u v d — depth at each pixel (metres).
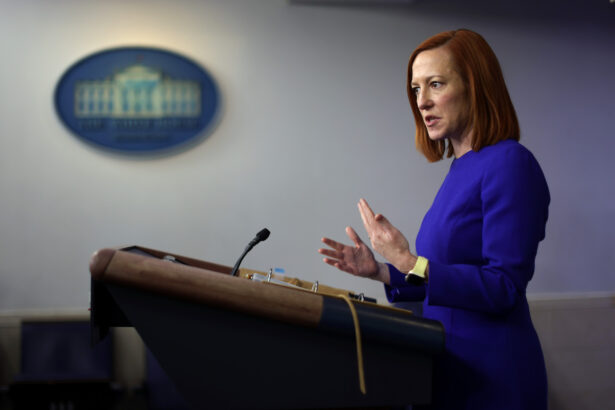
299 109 3.69
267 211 3.64
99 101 3.49
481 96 1.32
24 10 3.44
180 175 3.56
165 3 3.58
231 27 3.63
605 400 3.95
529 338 1.28
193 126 3.56
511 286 1.18
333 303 1.09
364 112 3.75
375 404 1.11
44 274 3.44
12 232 3.42
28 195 3.44
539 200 1.24
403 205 3.78
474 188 1.29
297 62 3.69
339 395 1.10
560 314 3.94
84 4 3.50
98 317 1.22
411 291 1.49
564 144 4.02
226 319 1.08
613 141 4.07
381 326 1.09
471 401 1.24
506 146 1.29
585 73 4.05
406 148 3.79
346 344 1.11
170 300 1.07
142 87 3.53
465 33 1.36
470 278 1.18
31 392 3.09
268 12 3.67
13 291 3.41
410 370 1.13
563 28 4.02
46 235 3.45
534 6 3.97
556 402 3.90
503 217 1.22
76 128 3.46
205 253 3.57
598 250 4.04
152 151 3.52
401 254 1.23
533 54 3.98
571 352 3.94
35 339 3.27
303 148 3.69
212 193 3.59
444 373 1.28
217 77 3.61
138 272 1.04
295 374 1.09
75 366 3.27
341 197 3.72
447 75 1.34
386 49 3.78
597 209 4.04
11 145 3.42
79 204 3.47
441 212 1.36
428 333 1.11
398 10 3.80
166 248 3.54
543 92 3.99
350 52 3.75
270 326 1.09
